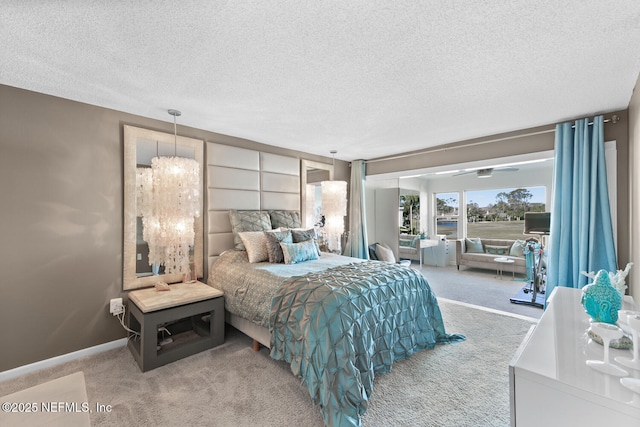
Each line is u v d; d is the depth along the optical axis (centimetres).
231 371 225
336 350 177
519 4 139
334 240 459
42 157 237
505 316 346
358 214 522
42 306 235
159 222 271
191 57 186
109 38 165
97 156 265
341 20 151
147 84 224
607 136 290
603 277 138
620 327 123
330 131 352
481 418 171
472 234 693
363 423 167
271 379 213
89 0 133
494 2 138
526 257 527
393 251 534
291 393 196
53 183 242
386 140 396
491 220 668
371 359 196
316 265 297
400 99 256
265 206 403
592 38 167
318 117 303
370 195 550
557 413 99
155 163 271
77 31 157
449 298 430
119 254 276
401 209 641
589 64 197
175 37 165
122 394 195
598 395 91
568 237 303
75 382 177
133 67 198
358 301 203
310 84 226
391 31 160
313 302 196
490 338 282
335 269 262
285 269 276
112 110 275
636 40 168
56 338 241
